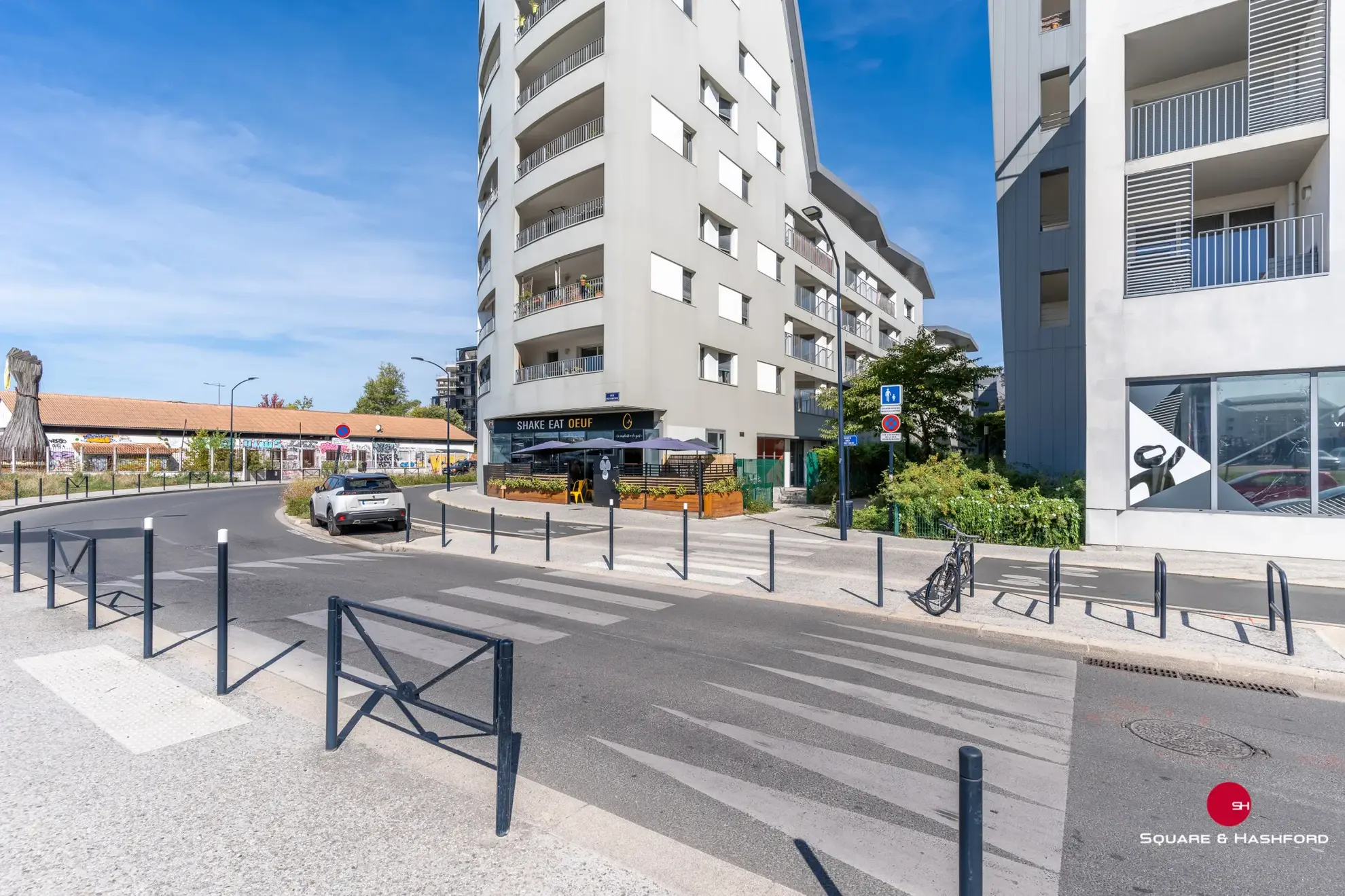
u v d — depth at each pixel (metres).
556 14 25.00
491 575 10.33
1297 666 5.68
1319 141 11.45
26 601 7.78
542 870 2.72
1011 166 19.53
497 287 28.39
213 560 11.70
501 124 28.34
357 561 11.73
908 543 13.79
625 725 4.48
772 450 32.56
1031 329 19.17
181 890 2.55
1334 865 2.98
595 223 23.55
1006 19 19.73
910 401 21.48
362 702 4.72
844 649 6.43
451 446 62.72
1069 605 8.05
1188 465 12.12
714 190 27.17
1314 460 11.27
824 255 38.09
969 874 1.95
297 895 2.53
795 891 2.63
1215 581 9.70
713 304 26.97
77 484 32.66
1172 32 12.66
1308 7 11.54
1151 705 5.02
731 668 5.77
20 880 2.59
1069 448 18.53
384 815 3.13
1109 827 3.29
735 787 3.63
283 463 51.22
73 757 3.68
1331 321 11.14
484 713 4.65
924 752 4.12
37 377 37.38
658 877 2.70
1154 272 12.72
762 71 31.52
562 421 26.70
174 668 5.26
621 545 13.80
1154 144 14.62
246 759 3.70
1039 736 4.41
